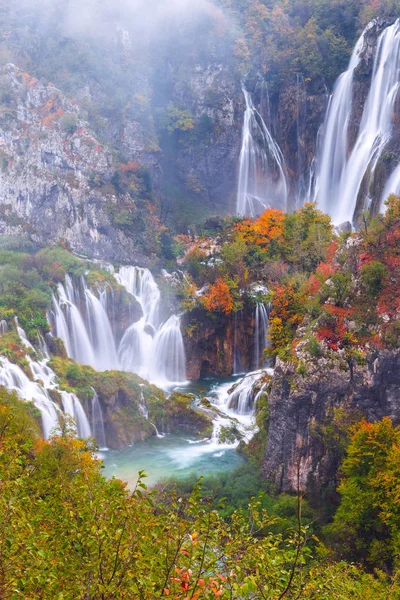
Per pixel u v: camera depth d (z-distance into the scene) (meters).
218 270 103.12
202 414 78.06
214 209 143.62
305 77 142.50
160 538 16.33
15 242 112.62
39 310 85.19
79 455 47.62
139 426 76.06
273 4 167.62
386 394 57.19
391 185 106.44
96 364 95.19
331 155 135.00
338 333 60.22
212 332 100.06
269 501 56.38
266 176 148.25
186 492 57.84
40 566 15.85
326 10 151.62
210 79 147.88
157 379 97.19
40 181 120.44
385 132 117.50
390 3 134.25
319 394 58.72
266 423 70.94
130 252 116.56
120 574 15.84
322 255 91.31
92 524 16.42
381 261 62.12
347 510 48.56
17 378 70.94
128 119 138.25
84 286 96.94
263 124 149.38
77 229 118.44
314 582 19.97
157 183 139.12
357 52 134.62
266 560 17.33
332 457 57.53
